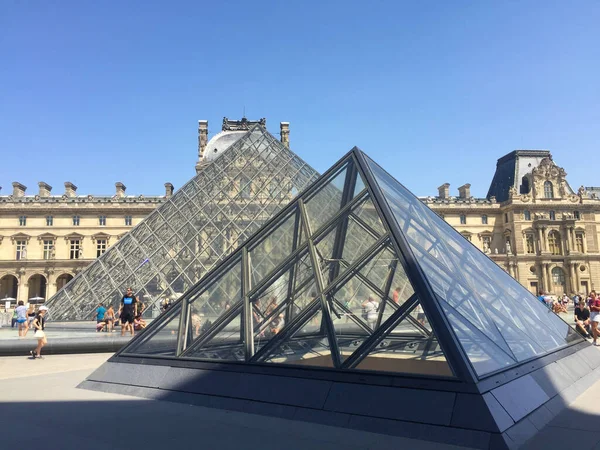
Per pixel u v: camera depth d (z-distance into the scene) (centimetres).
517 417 685
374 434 696
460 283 973
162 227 3375
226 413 842
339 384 796
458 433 644
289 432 716
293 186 3856
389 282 932
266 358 923
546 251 10312
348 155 1262
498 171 12069
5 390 1090
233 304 1089
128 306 2344
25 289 9500
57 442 684
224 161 4025
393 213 1012
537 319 1202
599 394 930
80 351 1950
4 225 9744
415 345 808
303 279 1058
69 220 9862
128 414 845
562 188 10662
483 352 785
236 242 3228
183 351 1066
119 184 10375
